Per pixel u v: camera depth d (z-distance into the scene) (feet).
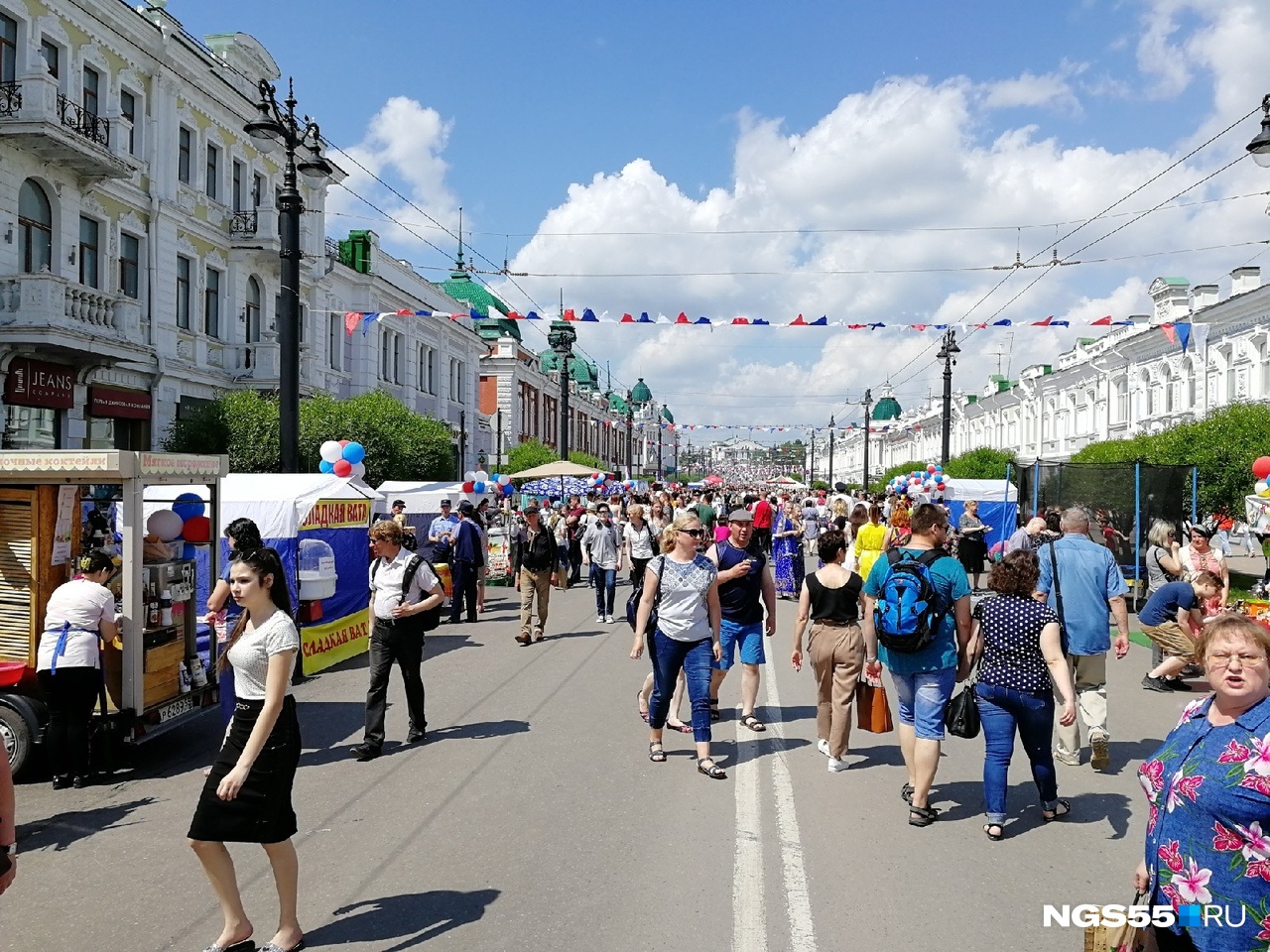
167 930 14.65
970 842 17.90
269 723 13.53
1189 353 114.62
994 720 18.39
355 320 59.16
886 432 320.29
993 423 200.03
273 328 88.43
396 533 25.20
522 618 42.55
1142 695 31.37
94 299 63.05
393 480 75.36
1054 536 41.52
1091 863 16.89
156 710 24.06
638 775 22.31
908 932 14.15
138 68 70.64
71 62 63.46
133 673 23.44
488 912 14.98
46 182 61.31
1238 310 104.01
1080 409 152.97
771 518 71.56
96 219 66.28
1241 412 62.28
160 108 72.84
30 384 59.16
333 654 38.73
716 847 17.66
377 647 24.84
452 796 20.90
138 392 70.64
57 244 62.03
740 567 26.27
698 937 14.03
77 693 22.16
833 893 15.55
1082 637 22.25
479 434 157.07
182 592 25.49
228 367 82.33
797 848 17.57
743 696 26.99
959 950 13.57
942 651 18.70
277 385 83.30
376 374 111.34
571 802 20.36
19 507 23.54
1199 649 9.57
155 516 26.48
